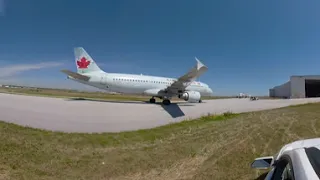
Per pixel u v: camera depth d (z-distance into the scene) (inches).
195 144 359.9
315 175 78.0
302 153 95.0
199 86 1322.6
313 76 2070.6
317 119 545.3
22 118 590.6
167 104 1169.4
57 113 707.4
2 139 324.2
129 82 1165.7
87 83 1151.6
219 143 359.6
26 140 345.4
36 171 241.4
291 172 88.0
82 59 1171.9
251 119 599.8
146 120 684.7
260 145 341.4
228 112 843.4
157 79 1219.2
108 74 1160.8
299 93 2087.8
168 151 325.1
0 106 762.2
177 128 548.4
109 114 756.6
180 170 255.6
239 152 309.4
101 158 296.7
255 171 243.8
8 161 255.4
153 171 255.0
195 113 856.3
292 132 416.8
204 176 236.5
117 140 411.8
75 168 260.5
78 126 550.3
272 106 1085.1
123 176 242.7
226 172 245.3
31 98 1107.3
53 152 308.5
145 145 369.1
